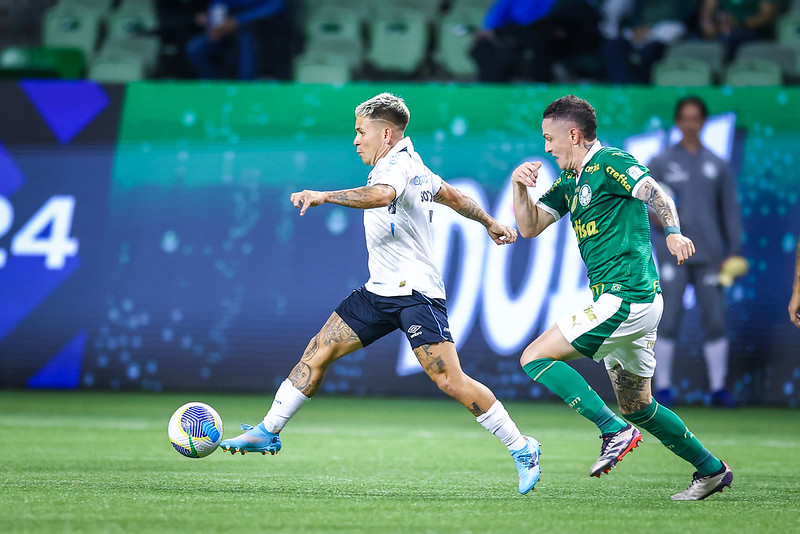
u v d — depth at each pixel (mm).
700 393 35594
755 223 36031
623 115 36719
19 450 21281
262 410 32188
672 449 15320
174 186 37969
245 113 37938
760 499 15359
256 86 38062
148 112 38188
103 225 37969
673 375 35625
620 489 16516
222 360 37406
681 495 15336
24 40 52906
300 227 37500
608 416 14703
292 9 50469
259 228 37625
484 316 36281
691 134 35156
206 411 15789
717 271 35031
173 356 37594
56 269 37969
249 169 37781
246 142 37875
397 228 15359
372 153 15711
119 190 38031
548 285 36062
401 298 15484
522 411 33719
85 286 37812
